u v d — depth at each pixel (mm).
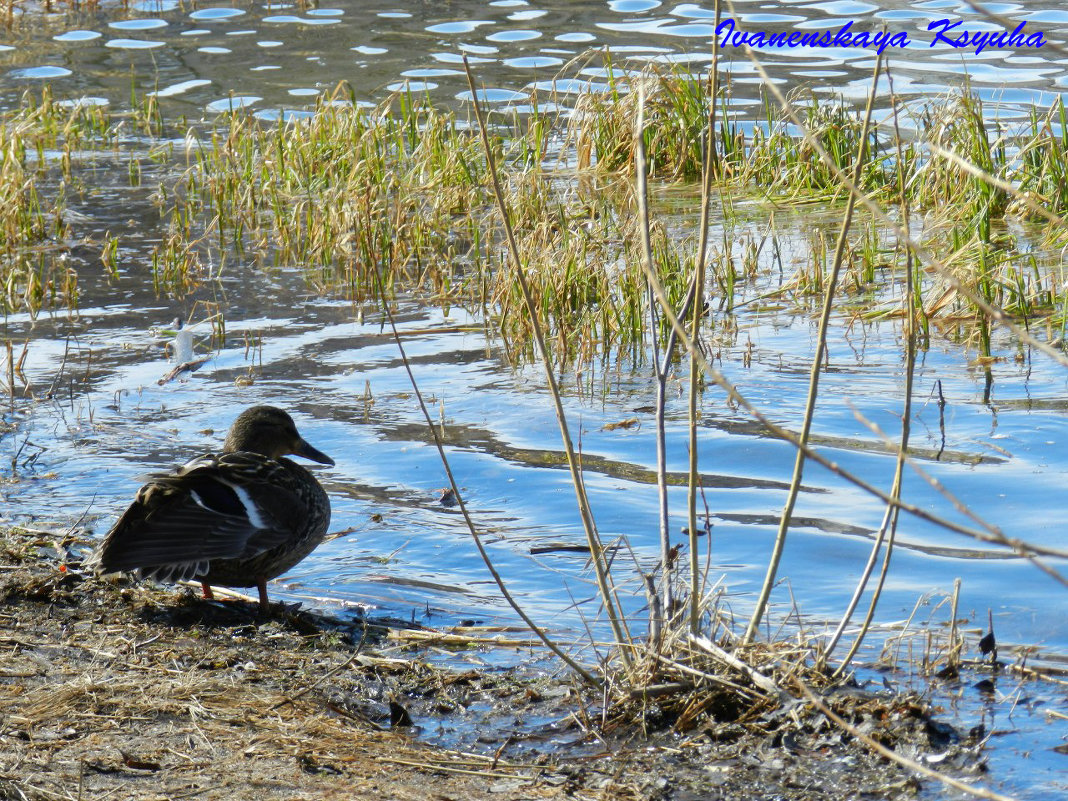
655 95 23781
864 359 14594
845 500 11195
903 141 23188
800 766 7309
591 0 35656
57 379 14797
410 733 7879
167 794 6801
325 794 6879
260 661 8789
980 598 9406
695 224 20312
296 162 23016
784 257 18625
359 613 9703
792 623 9117
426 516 11281
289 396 14141
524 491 11633
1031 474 11336
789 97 24484
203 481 9391
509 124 25781
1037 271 16797
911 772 7172
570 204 21188
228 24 34594
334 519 11312
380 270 18906
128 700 8008
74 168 24375
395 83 28469
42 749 7301
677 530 10750
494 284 17047
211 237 20578
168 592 10047
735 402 13484
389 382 14508
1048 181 19859
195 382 14641
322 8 36031
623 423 13055
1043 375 13781
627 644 8203
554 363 14930
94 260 19500
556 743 7730
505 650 9070
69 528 11055
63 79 29906
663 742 7691
